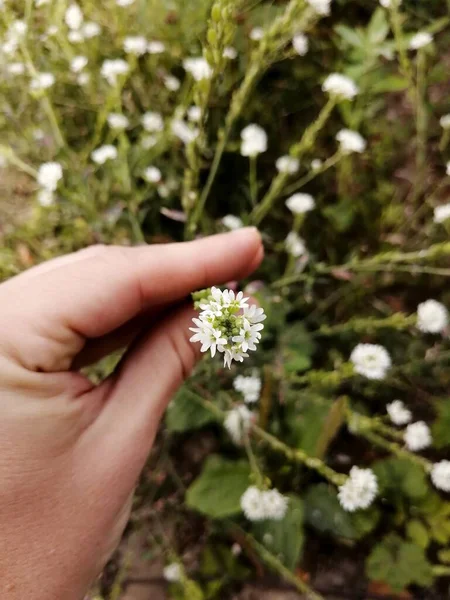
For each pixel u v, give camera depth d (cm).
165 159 23
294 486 19
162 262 13
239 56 21
